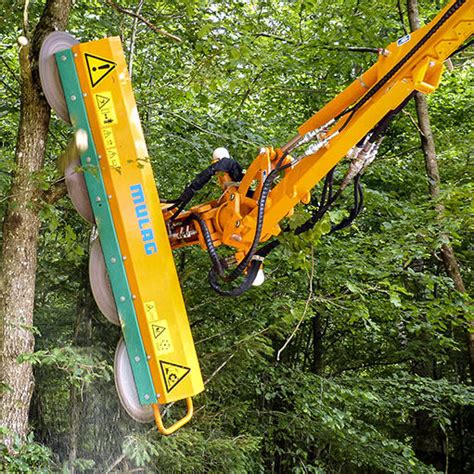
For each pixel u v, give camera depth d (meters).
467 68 11.49
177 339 4.87
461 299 8.62
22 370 5.30
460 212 8.14
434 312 8.38
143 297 4.86
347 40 9.84
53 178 5.82
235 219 4.93
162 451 7.38
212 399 9.52
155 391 4.84
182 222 5.23
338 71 10.42
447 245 8.60
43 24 5.59
